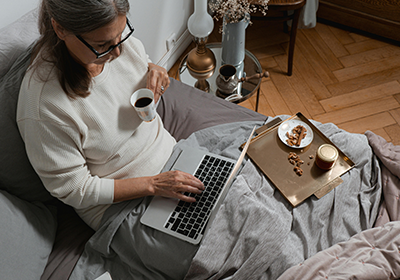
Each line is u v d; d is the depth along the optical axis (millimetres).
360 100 2076
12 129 975
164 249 1021
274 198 1148
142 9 1805
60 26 813
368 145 1258
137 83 1179
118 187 1062
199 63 1640
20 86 995
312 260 982
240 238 1016
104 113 1045
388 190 1153
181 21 2262
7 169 986
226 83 1563
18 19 1142
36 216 1046
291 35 2047
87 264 1059
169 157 1279
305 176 1187
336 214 1100
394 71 2180
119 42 906
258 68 1738
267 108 2102
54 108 921
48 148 934
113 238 1088
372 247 1007
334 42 2393
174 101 1484
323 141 1284
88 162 1093
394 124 1955
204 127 1388
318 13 2496
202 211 1095
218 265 988
